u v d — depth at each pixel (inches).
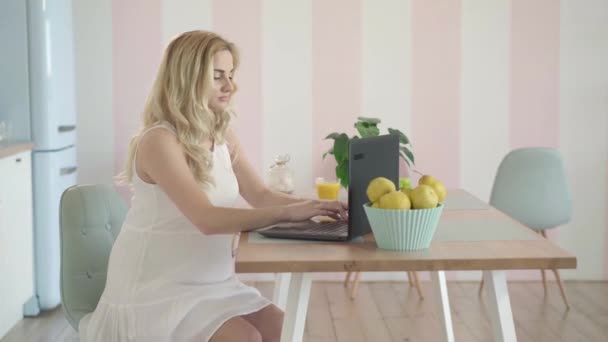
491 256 84.4
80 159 191.8
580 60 190.4
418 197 87.7
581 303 178.9
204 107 96.9
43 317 168.9
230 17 188.9
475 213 110.3
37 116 167.0
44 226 169.3
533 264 83.4
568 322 165.6
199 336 91.3
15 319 158.9
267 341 97.8
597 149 192.7
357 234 93.7
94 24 188.2
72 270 101.3
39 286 170.6
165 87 97.3
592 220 195.0
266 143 192.4
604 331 159.6
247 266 83.0
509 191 163.2
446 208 114.3
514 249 87.7
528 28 189.6
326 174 193.2
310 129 191.9
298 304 91.0
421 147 192.7
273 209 91.7
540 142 192.9
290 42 189.6
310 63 190.2
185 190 93.1
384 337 157.1
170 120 98.1
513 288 191.6
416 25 189.5
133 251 97.7
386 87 190.9
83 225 102.7
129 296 95.7
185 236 97.4
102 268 103.2
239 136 192.4
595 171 193.5
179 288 95.7
